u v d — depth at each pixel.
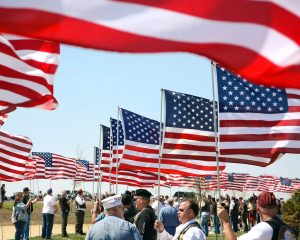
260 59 3.75
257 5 3.77
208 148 11.64
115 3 3.55
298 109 9.09
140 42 3.54
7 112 6.36
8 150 14.74
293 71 3.78
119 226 6.84
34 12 3.45
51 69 6.49
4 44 5.97
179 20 3.62
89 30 3.48
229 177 49.06
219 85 9.27
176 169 12.04
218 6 3.71
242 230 35.12
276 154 9.06
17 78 6.33
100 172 20.30
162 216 12.05
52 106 6.55
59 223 36.66
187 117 11.71
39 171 32.34
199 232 6.94
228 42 3.70
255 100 9.20
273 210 5.38
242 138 9.13
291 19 3.79
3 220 37.03
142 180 20.62
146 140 15.13
